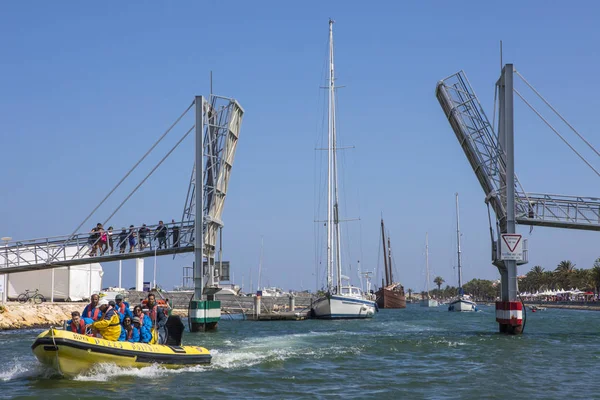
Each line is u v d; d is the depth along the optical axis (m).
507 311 35.16
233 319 61.81
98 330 20.41
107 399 16.62
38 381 19.02
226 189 41.88
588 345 30.66
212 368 22.11
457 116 36.47
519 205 34.81
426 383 19.72
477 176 37.09
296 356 25.84
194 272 38.62
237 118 41.47
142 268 67.75
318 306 60.34
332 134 63.19
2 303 44.28
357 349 28.67
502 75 34.88
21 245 39.84
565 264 170.12
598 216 34.78
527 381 20.14
